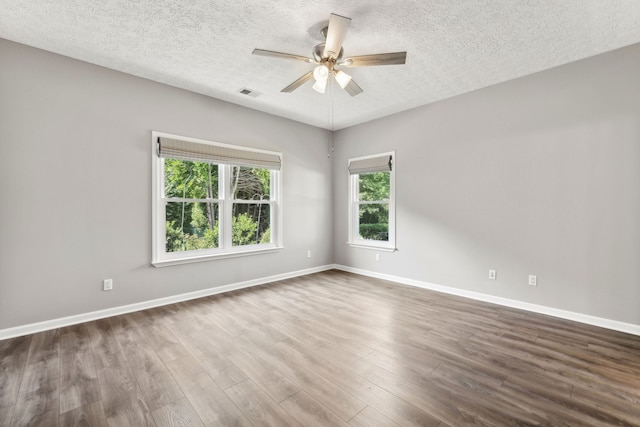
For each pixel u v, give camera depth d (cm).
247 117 411
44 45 260
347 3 207
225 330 269
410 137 419
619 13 216
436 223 393
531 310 315
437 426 151
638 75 256
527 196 317
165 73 312
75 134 282
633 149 259
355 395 177
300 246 481
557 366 207
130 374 198
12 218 254
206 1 205
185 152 346
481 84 340
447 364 211
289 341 247
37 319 265
